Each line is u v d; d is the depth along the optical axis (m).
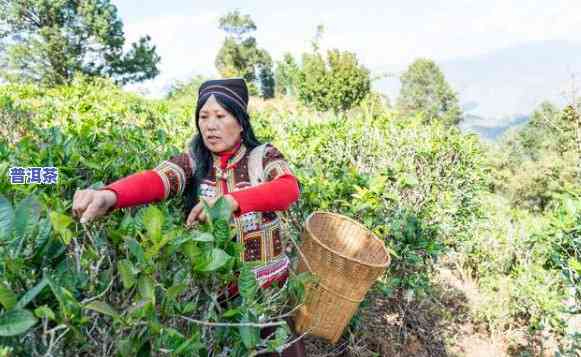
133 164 2.32
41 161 2.08
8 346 0.88
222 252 1.12
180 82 26.16
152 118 5.60
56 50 32.41
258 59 62.34
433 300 4.27
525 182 20.88
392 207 3.25
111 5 35.06
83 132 2.57
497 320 3.98
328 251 1.92
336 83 31.92
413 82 73.25
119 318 0.94
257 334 1.24
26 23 34.12
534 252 4.37
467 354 3.73
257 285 1.23
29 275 1.03
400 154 4.42
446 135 4.98
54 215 0.97
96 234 1.30
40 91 7.56
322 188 2.91
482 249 5.06
